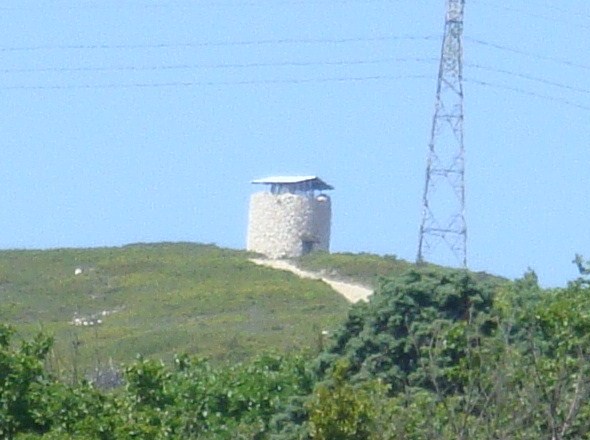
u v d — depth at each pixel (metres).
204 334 138.50
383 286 63.69
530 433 44.19
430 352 48.75
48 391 54.25
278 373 64.69
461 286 62.19
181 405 62.22
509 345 47.59
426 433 44.97
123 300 186.88
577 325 49.78
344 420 46.03
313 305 176.50
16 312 175.38
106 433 52.59
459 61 149.12
